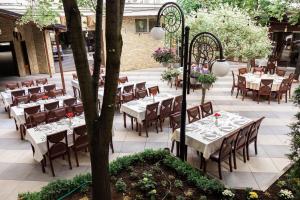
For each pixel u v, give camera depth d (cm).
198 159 647
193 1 1520
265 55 1177
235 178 563
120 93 980
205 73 697
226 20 1091
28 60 1691
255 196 480
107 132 352
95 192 379
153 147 708
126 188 503
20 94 973
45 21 917
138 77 1513
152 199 470
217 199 475
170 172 555
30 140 623
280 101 1061
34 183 562
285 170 582
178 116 693
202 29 1095
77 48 305
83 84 325
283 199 483
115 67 323
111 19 301
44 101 893
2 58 2566
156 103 763
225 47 1120
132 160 580
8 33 1603
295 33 1678
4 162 649
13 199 513
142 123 788
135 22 1667
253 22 1142
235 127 629
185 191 496
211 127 631
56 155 587
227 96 1134
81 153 686
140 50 1742
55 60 2166
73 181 500
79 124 668
